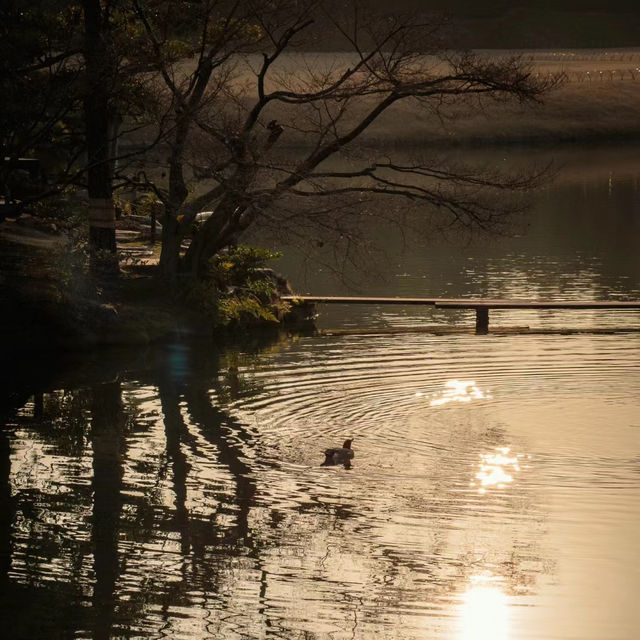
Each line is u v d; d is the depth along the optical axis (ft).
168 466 62.13
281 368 86.12
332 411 72.84
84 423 71.15
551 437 66.39
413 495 57.11
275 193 99.66
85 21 98.58
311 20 101.04
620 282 124.36
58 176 111.45
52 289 96.48
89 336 93.86
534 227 170.60
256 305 103.86
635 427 68.39
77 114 117.70
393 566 48.39
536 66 362.33
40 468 61.82
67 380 83.20
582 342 95.40
